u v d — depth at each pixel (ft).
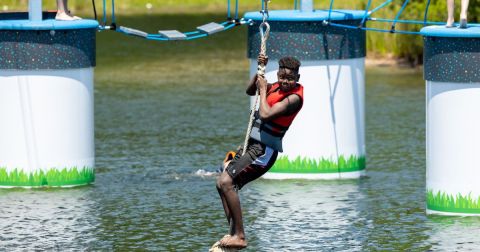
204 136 133.39
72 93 103.40
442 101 89.76
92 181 106.52
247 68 201.26
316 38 106.63
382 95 166.09
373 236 85.15
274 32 106.93
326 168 108.47
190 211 94.73
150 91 173.88
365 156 113.29
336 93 107.96
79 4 311.68
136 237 85.66
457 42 87.92
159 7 321.93
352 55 108.37
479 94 88.38
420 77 185.16
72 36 102.37
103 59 219.00
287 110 71.05
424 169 113.09
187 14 297.94
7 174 103.55
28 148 103.04
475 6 176.86
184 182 107.04
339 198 99.30
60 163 103.76
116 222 90.53
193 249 82.12
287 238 84.74
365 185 105.29
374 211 93.76
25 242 83.71
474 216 90.53
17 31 101.04
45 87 102.27
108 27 104.78
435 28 89.25
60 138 103.45
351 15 107.34
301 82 107.65
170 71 198.90
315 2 266.36
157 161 117.91
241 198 99.91
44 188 103.65
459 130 89.51
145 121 145.28
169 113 151.64
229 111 152.46
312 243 83.15
